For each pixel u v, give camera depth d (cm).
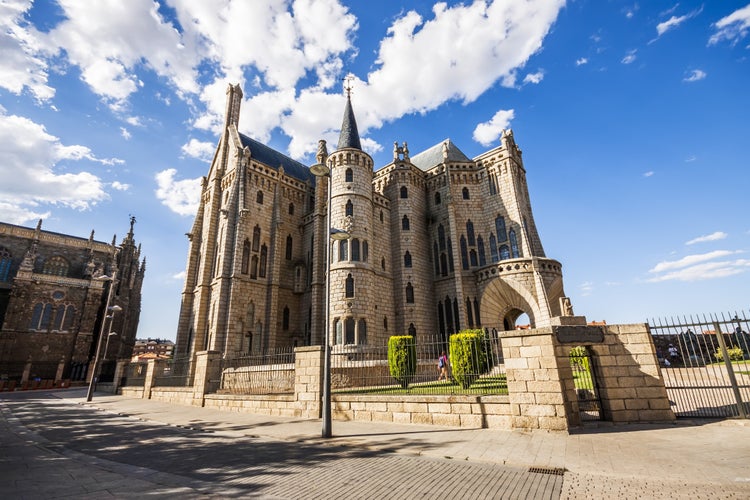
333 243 3634
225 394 2014
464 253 4069
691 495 629
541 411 1163
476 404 1282
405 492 687
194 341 3516
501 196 4112
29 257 5494
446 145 4575
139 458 991
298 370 1722
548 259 3419
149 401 2578
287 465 893
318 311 3688
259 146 4834
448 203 4131
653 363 1258
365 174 3906
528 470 815
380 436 1195
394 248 4125
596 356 1303
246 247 3788
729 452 852
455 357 1644
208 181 4691
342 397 1574
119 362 3553
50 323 5403
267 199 4184
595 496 645
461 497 657
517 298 3419
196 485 746
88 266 6103
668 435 1047
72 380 5125
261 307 3766
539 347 1202
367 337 3325
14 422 1714
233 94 4850
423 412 1373
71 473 840
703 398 1642
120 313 6181
